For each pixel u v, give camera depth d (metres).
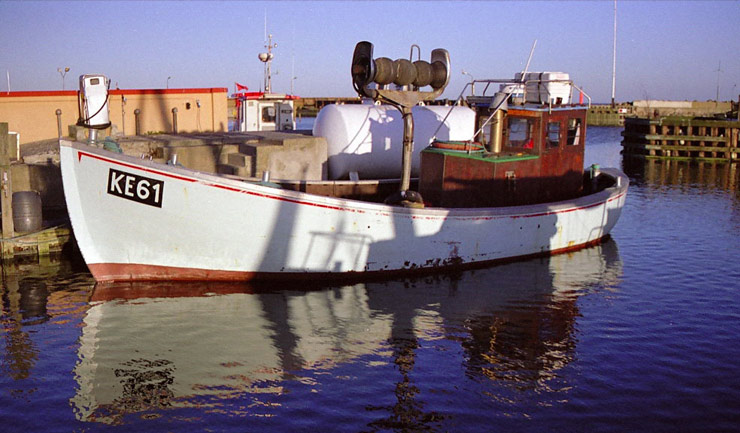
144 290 10.83
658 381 7.73
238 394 7.35
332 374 7.88
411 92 11.90
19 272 11.85
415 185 14.46
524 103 13.98
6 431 6.52
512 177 13.27
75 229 10.72
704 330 9.41
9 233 12.69
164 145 15.41
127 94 20.39
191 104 21.69
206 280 11.12
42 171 14.90
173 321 9.48
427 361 8.28
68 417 6.80
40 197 14.56
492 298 10.79
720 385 7.62
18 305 10.05
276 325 9.41
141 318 9.58
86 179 10.45
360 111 16.59
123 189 10.41
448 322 9.66
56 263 12.47
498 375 7.89
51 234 13.00
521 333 9.26
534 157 13.55
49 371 7.83
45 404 7.05
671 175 29.14
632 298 10.88
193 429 6.61
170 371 7.89
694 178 27.94
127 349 8.49
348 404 7.14
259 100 24.09
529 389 7.52
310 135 18.61
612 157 39.16
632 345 8.84
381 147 16.53
